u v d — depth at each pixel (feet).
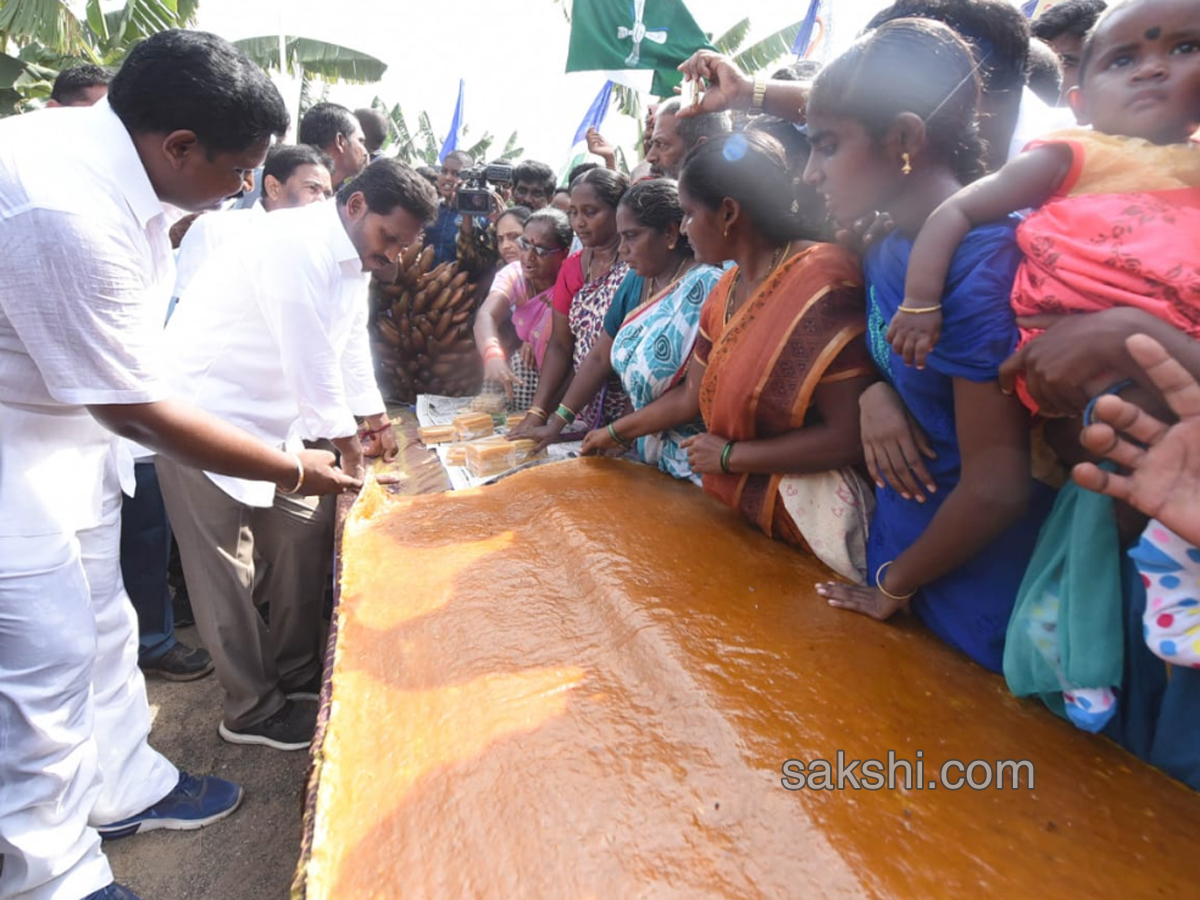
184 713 8.98
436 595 5.04
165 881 6.59
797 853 2.92
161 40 4.66
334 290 7.50
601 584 4.89
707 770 3.34
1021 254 3.34
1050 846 2.98
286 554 8.09
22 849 5.19
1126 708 3.56
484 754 3.53
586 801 3.22
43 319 4.41
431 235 13.53
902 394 4.22
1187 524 2.48
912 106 3.61
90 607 5.48
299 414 7.91
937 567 4.01
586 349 8.86
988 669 4.16
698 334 6.37
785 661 4.02
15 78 27.94
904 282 3.93
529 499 6.62
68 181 4.41
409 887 2.93
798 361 4.90
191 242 9.61
